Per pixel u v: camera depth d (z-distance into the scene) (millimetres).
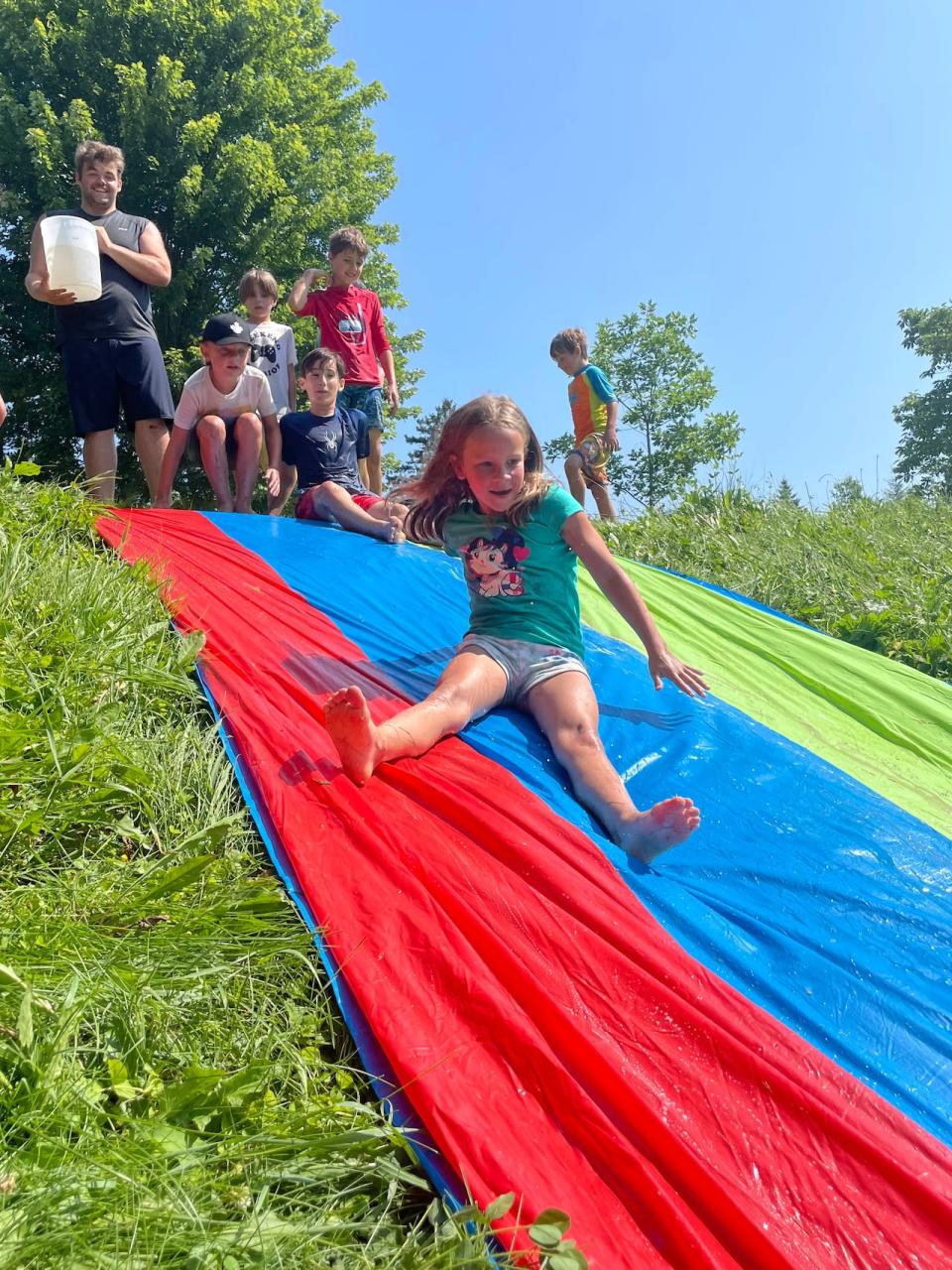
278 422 6457
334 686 3492
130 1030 1806
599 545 3498
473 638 3514
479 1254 1545
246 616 3912
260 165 18000
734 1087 1955
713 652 4848
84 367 5988
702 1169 1754
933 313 38375
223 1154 1628
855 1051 2152
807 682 4691
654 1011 2105
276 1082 1878
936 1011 2355
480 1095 1850
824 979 2391
